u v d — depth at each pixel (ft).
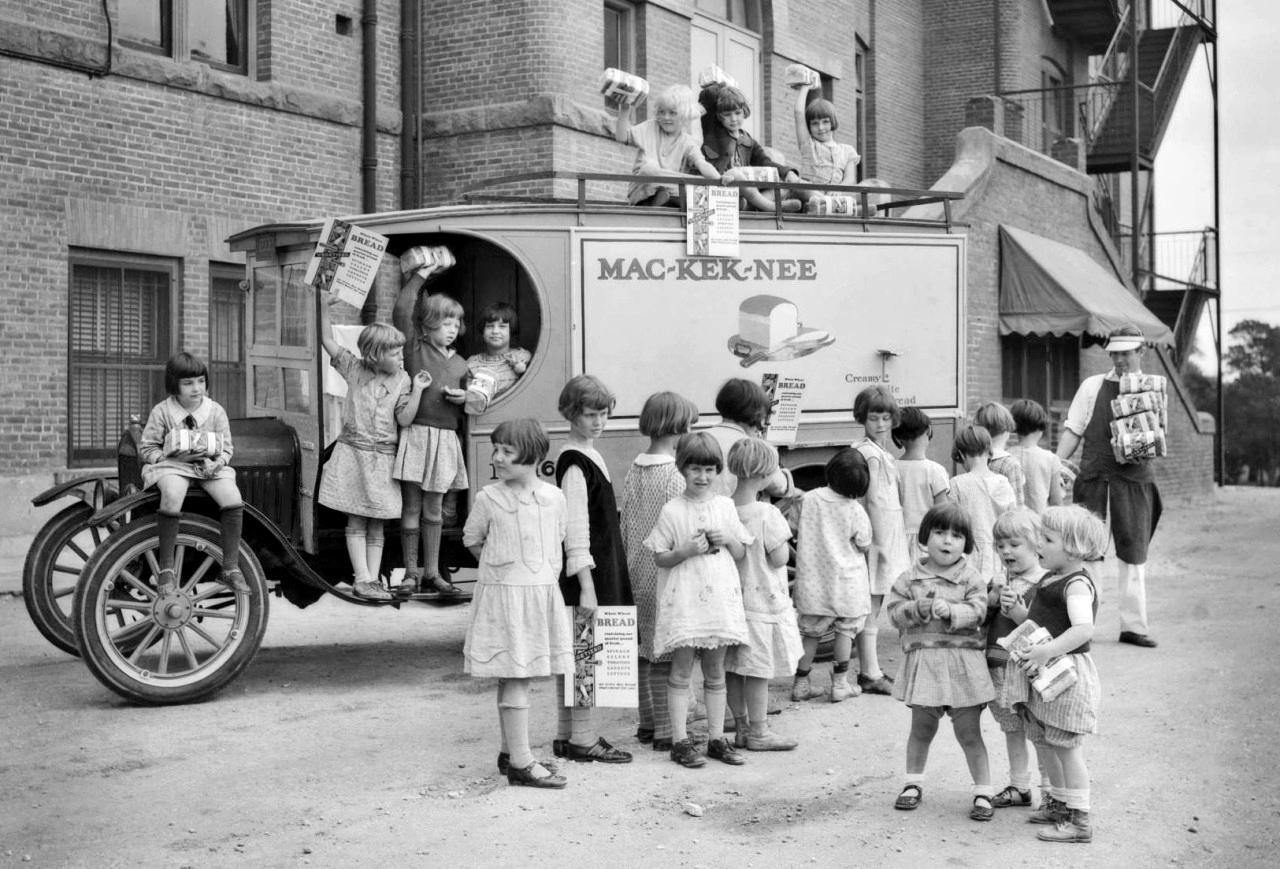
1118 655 28.45
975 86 91.97
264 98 48.34
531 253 26.78
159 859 16.16
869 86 86.69
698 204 27.96
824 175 37.40
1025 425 29.53
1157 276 80.43
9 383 41.45
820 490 25.08
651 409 21.81
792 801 18.74
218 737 21.91
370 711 23.86
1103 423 30.22
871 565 25.95
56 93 42.52
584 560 20.03
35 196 42.06
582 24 53.88
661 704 21.52
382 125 52.90
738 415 24.08
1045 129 94.63
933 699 17.81
